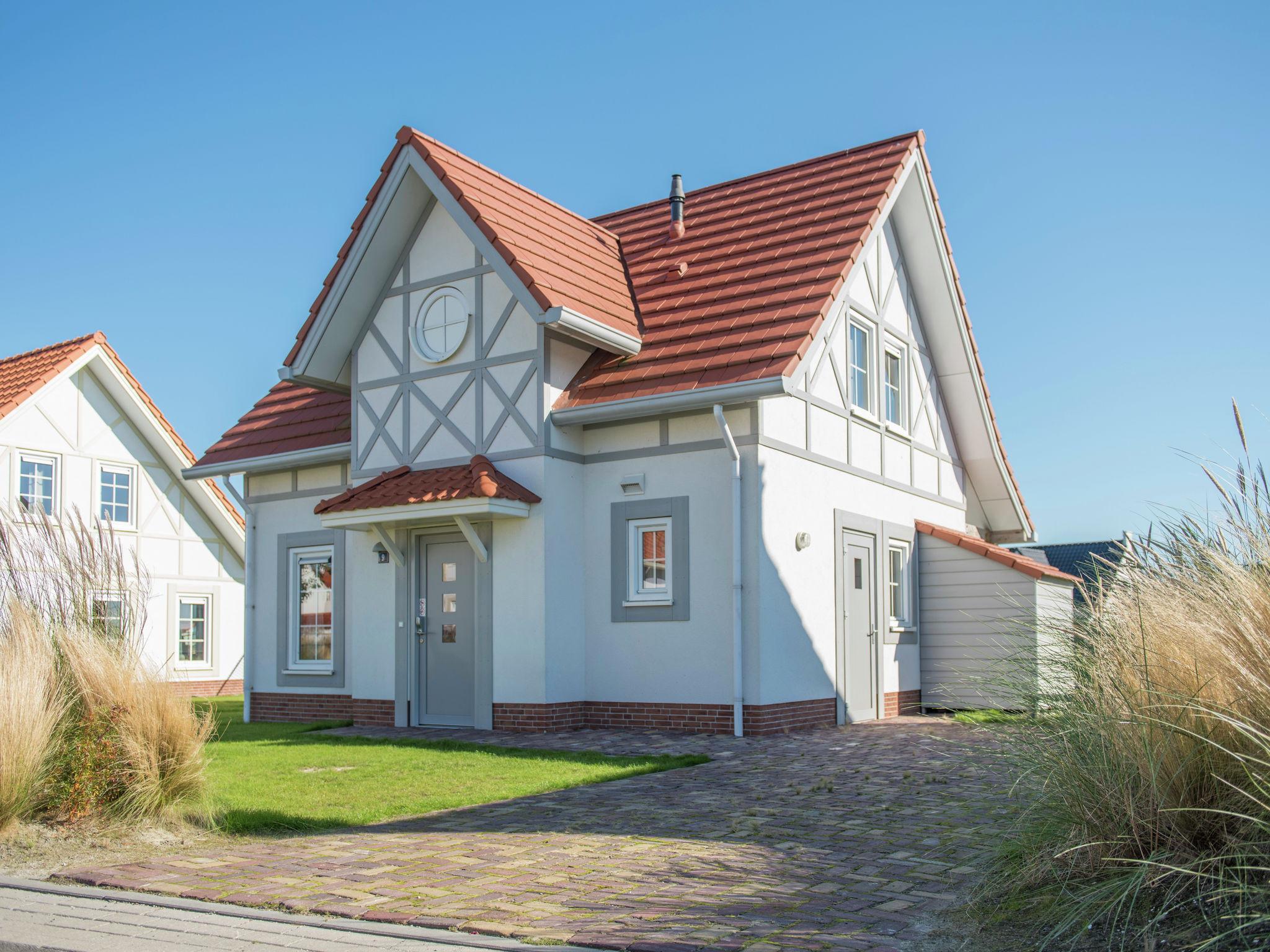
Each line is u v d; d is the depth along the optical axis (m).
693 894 5.36
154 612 23.83
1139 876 4.37
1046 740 5.27
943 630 15.85
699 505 12.30
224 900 5.50
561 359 13.02
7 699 7.03
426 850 6.46
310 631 15.77
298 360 14.29
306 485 15.91
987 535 19.83
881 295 15.55
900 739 11.48
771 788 8.34
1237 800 4.54
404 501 12.67
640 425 12.80
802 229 14.21
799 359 11.67
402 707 13.65
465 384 13.43
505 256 12.70
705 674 12.13
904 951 4.49
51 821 7.00
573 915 5.07
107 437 23.30
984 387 17.58
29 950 4.78
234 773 9.48
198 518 24.98
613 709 12.70
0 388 22.73
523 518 12.64
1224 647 4.65
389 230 13.90
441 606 13.58
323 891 5.58
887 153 15.19
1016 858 5.28
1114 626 5.30
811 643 12.92
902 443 16.03
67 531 8.18
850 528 14.05
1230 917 4.01
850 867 5.84
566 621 12.76
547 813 7.50
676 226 15.62
